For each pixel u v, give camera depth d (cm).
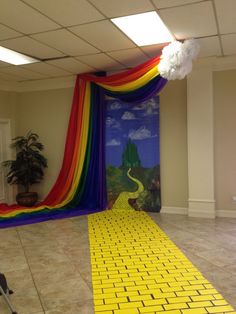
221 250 375
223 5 325
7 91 686
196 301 258
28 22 362
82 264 342
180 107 565
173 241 411
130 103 566
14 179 671
